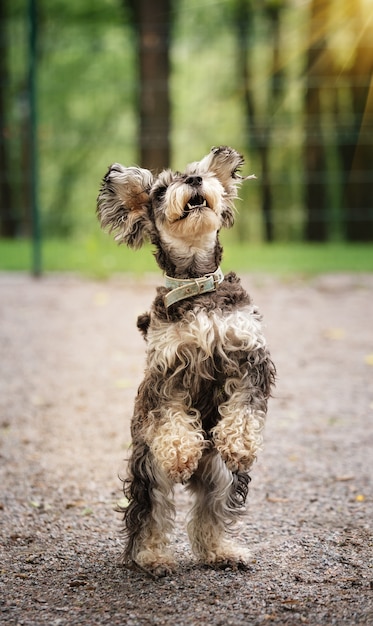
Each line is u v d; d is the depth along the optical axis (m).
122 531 4.91
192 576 4.53
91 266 14.52
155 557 4.57
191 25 24.38
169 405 4.38
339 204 22.75
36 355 9.52
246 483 4.77
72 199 28.58
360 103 17.81
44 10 23.62
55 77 25.62
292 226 28.00
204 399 4.46
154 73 18.81
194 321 4.29
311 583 4.40
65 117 26.02
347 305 11.78
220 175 4.95
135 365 9.09
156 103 18.91
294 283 13.26
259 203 27.91
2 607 4.14
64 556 4.84
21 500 5.73
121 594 4.30
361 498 5.65
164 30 18.89
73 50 24.50
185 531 5.24
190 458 4.28
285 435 6.97
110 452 6.71
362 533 5.07
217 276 4.48
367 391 8.12
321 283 13.29
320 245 18.56
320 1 17.30
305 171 21.58
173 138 24.78
